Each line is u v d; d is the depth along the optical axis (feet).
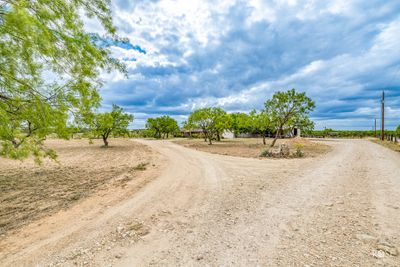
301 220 13.76
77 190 22.88
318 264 8.94
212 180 26.40
